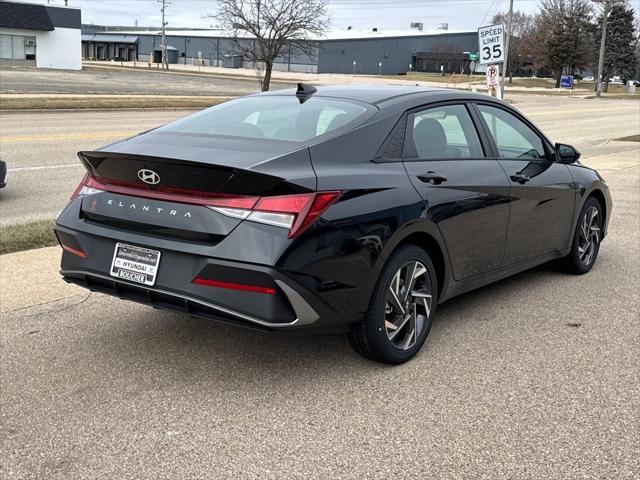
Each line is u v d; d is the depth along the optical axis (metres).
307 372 3.90
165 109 27.56
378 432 3.25
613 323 4.80
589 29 86.19
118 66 84.25
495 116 5.00
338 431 3.26
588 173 5.95
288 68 99.88
